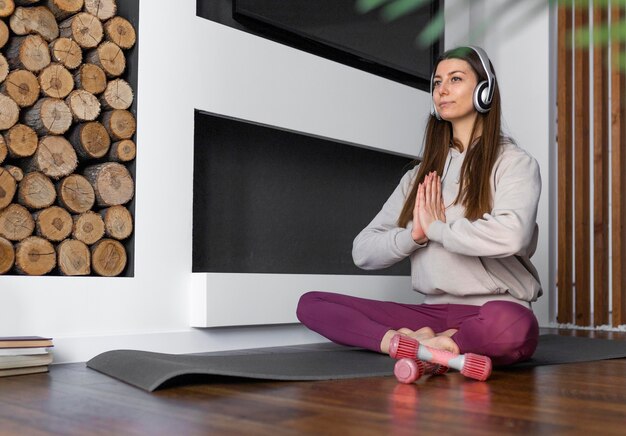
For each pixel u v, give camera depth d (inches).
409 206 85.7
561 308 151.0
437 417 43.8
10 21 83.4
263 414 45.0
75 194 86.4
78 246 86.0
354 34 126.0
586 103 152.6
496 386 59.1
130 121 91.0
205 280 95.0
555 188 157.5
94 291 85.2
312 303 84.7
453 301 82.0
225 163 109.0
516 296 79.8
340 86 121.7
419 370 60.8
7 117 81.5
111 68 90.3
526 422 42.1
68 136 90.0
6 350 67.4
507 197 75.4
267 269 116.0
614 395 54.1
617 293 144.3
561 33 152.8
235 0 105.3
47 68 85.0
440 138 86.6
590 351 91.1
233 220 110.2
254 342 103.9
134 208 91.0
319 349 98.6
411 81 142.5
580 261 149.5
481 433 38.6
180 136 95.9
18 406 49.8
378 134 129.5
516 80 161.8
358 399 51.4
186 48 97.2
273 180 117.6
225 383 59.6
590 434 38.4
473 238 72.4
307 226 123.9
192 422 42.4
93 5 89.7
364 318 79.3
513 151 79.6
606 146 150.7
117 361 69.4
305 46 119.8
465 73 81.6
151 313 91.2
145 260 91.2
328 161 128.7
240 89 104.1
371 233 88.8
